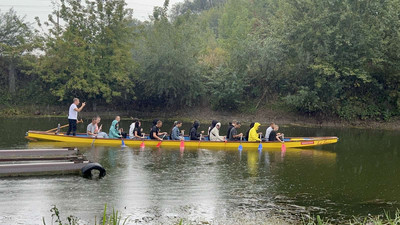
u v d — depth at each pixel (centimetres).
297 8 3216
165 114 3475
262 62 3328
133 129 1972
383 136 2494
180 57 3272
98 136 1955
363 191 1172
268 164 1523
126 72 3381
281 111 3347
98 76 3184
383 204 1056
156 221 906
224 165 1484
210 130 2006
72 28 3291
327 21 3000
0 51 3444
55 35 3253
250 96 3541
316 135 2492
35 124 2647
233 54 3456
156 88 3381
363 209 1013
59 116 3222
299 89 3275
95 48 3288
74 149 1450
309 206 1028
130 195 1079
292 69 3234
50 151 1411
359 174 1384
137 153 1681
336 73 2912
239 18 4509
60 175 1273
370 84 3231
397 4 3017
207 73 3575
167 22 3447
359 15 2941
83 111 3441
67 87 3200
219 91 3359
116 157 1584
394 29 2944
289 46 3219
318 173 1389
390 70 3091
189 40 3409
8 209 948
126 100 3569
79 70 3141
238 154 1722
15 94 3447
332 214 973
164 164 1472
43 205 981
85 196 1060
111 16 3369
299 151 1841
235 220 923
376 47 2947
